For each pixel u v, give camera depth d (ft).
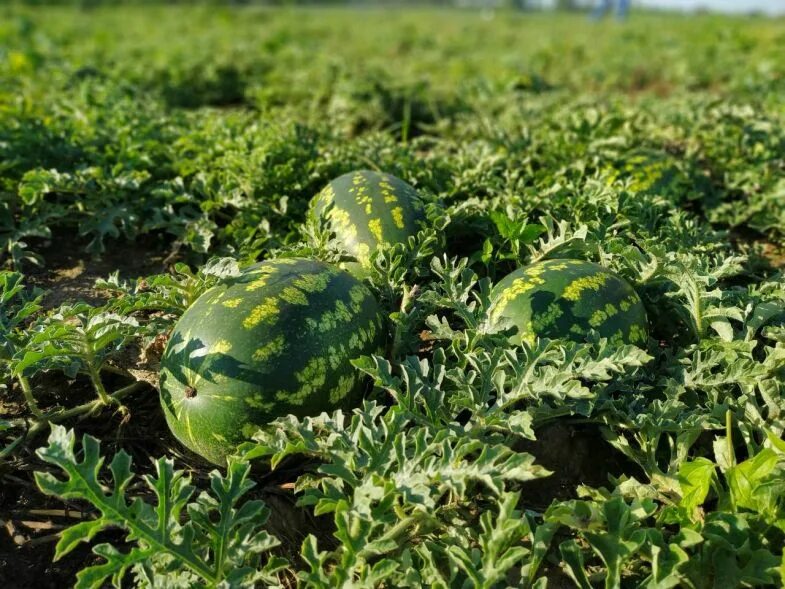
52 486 1.85
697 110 5.75
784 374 2.52
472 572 1.91
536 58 11.79
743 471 2.11
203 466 2.60
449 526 2.19
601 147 4.83
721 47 12.23
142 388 2.89
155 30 17.08
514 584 2.11
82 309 2.60
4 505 2.41
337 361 2.45
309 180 4.22
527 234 3.16
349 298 2.58
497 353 2.42
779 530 2.10
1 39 11.79
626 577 2.14
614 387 2.51
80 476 1.88
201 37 14.60
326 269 2.64
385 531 2.12
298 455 2.58
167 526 1.98
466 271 2.79
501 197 3.83
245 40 14.35
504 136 5.08
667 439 2.56
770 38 12.76
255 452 2.15
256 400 2.31
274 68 9.88
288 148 4.48
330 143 5.12
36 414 2.63
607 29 20.22
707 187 4.74
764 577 1.96
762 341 2.90
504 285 2.75
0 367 2.64
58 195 4.30
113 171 4.24
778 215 4.34
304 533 2.41
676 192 4.46
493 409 2.26
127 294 2.88
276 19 24.11
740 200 4.78
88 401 2.86
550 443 2.54
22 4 28.45
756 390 2.67
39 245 4.19
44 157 4.58
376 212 3.26
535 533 2.08
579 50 13.08
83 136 4.89
